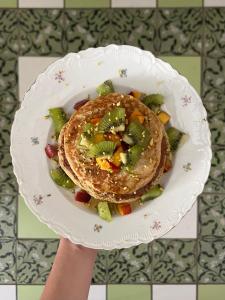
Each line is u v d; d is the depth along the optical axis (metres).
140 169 0.32
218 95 0.38
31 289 0.39
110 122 0.32
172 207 0.34
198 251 0.38
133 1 0.37
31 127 0.34
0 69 0.38
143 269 0.38
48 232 0.38
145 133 0.32
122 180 0.32
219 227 0.38
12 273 0.38
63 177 0.34
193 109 0.34
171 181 0.34
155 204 0.34
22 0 0.38
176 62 0.38
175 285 0.39
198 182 0.34
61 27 0.38
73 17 0.38
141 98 0.34
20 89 0.38
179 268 0.38
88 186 0.33
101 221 0.34
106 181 0.32
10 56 0.38
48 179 0.34
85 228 0.34
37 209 0.34
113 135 0.31
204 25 0.38
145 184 0.33
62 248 0.34
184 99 0.34
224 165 0.38
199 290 0.39
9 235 0.38
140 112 0.33
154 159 0.32
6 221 0.38
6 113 0.38
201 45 0.38
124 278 0.38
